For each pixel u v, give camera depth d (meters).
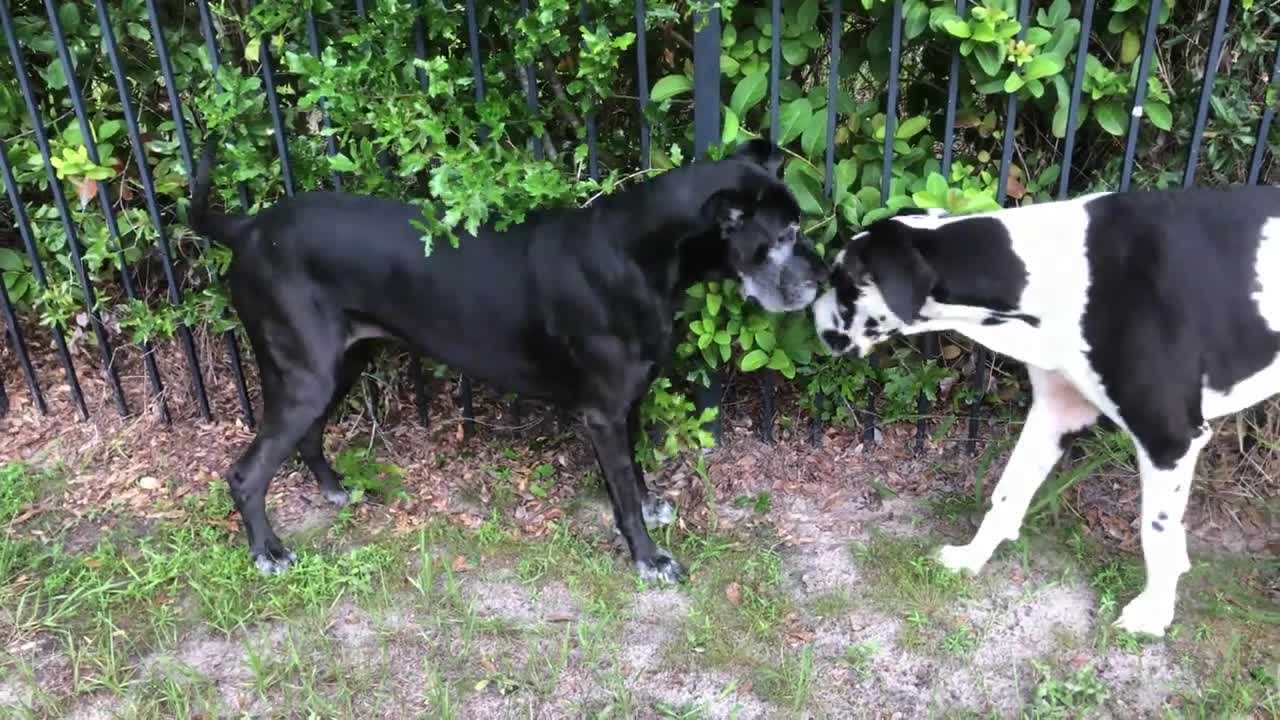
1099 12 3.19
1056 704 2.59
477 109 3.12
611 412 2.96
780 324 3.35
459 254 2.90
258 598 3.03
